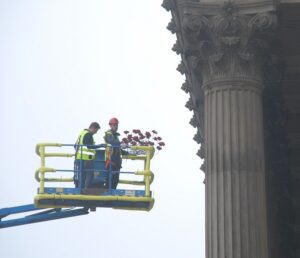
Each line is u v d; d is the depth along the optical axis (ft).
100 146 173.17
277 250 208.03
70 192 171.63
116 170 173.06
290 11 170.60
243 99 162.40
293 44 184.14
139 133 174.40
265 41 164.14
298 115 206.28
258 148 161.07
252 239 155.74
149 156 173.68
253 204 157.58
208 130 163.02
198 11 163.73
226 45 162.30
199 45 164.55
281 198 208.54
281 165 200.54
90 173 172.76
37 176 173.58
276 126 188.24
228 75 163.02
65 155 174.70
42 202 171.73
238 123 160.86
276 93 181.47
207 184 160.86
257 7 162.81
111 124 174.70
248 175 158.71
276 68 171.22
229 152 159.63
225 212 157.07
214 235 156.97
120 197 171.63
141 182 175.42
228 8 162.61
